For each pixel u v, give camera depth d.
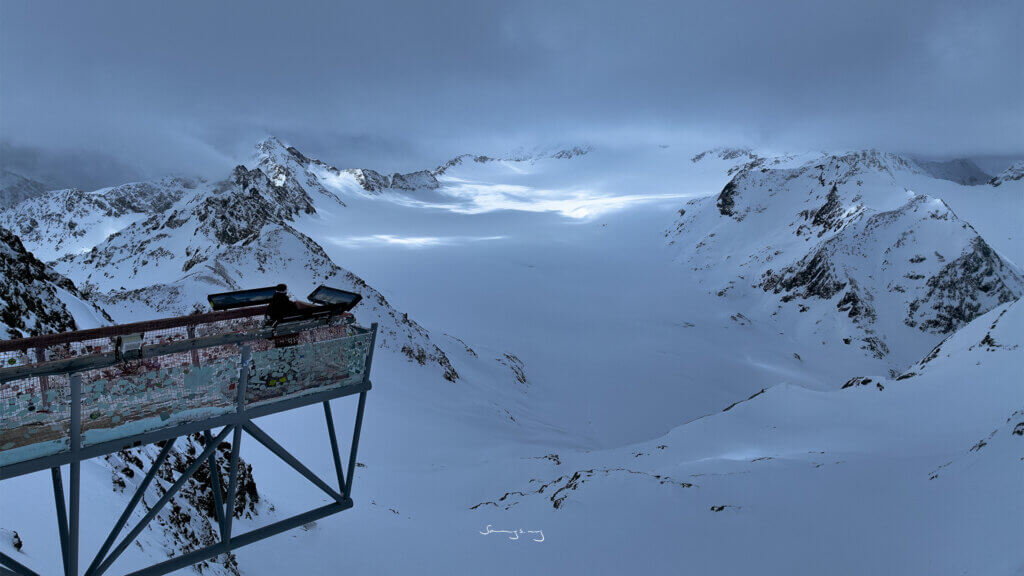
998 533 29.98
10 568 8.46
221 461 33.75
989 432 59.22
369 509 44.75
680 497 43.62
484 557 36.44
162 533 21.30
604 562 35.44
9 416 7.35
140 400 8.11
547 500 47.69
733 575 33.22
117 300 103.50
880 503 39.88
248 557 26.88
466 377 129.50
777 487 45.31
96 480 21.05
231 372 8.70
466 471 68.50
